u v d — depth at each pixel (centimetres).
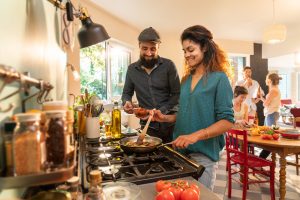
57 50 110
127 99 212
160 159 115
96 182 69
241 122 340
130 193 79
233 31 477
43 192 63
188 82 138
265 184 299
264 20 401
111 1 307
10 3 59
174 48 511
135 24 416
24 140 48
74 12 93
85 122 161
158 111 162
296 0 312
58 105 57
